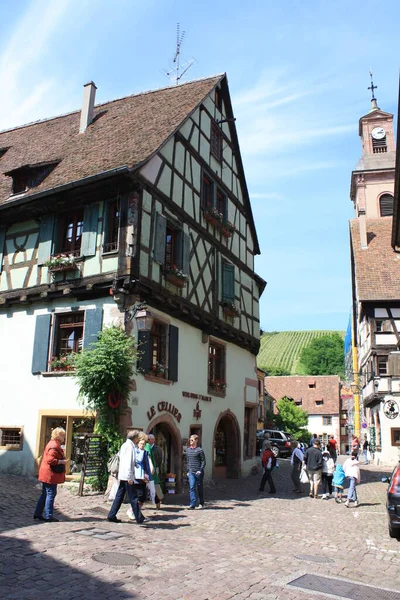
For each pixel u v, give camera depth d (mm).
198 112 16969
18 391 13578
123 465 8594
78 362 11766
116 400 11836
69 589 5086
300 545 8008
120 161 13453
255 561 6688
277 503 12805
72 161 15148
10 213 14688
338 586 5816
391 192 37438
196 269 15945
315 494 14117
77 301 13320
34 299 13828
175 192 15008
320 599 5293
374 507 12766
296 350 108312
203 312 16000
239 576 5906
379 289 28344
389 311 27969
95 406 11781
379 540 8672
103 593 5051
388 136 39844
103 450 11609
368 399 29000
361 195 37875
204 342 16531
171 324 14664
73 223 14109
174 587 5359
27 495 10500
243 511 11156
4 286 14594
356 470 12930
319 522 10266
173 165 15039
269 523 9812
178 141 15484
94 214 13383
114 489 9195
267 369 87875
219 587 5457
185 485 14312
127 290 12492
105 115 18281
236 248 19594
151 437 10750
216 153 18375
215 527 9023
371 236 32719
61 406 12758
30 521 8023
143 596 5043
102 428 11641
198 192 16562
